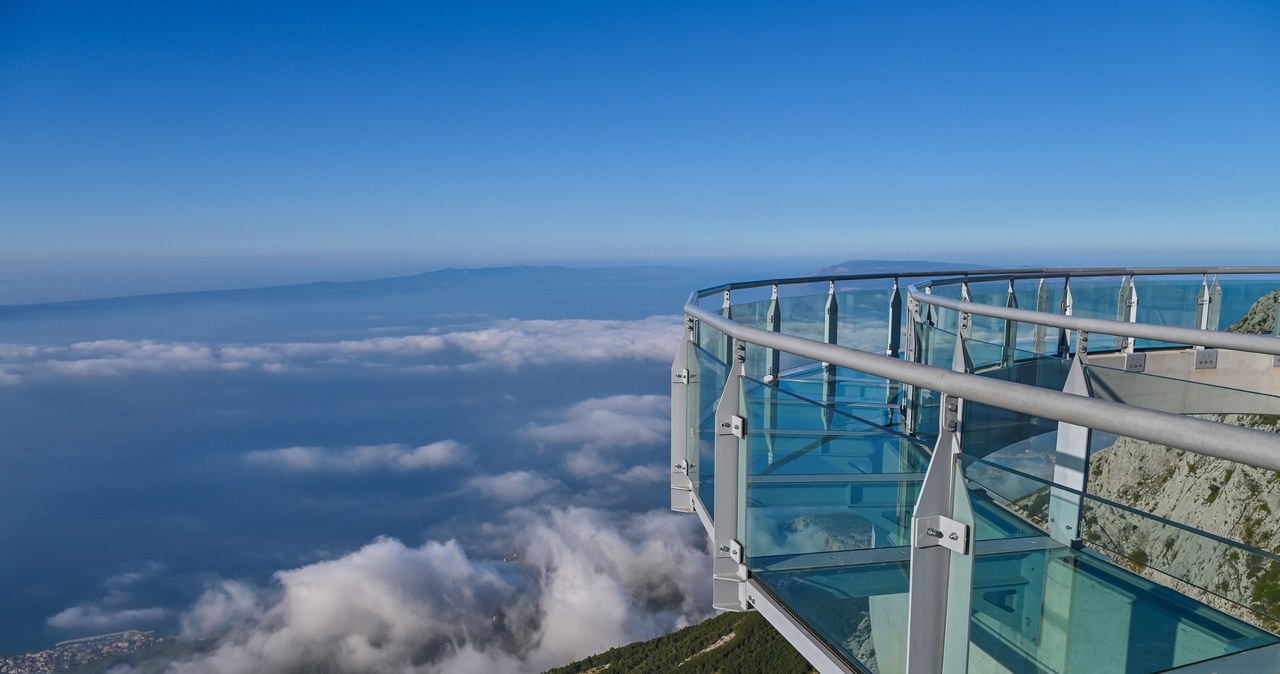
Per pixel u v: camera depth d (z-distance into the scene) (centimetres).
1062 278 585
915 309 462
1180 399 293
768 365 466
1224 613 112
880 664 153
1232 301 654
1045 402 103
